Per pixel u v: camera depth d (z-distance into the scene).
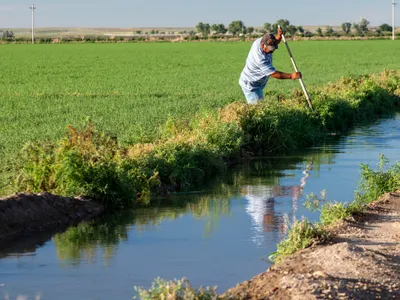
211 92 32.25
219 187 14.47
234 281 8.70
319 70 48.78
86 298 8.20
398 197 11.73
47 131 19.14
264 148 18.98
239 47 99.19
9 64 61.53
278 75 19.11
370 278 7.55
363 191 13.40
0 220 11.00
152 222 11.69
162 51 87.75
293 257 8.46
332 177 15.08
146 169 14.09
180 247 10.16
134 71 50.97
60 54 81.12
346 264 7.91
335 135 21.73
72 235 10.97
